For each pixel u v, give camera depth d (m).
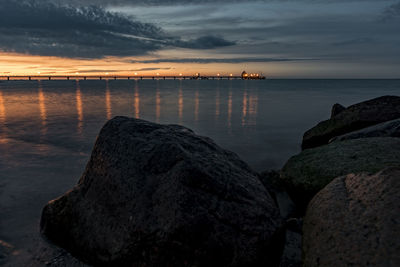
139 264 2.49
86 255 2.83
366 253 1.75
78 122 13.99
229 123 14.55
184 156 2.82
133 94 39.19
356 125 7.70
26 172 6.13
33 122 13.83
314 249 2.11
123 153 3.07
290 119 15.95
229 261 2.39
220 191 2.68
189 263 2.37
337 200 2.34
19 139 9.84
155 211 2.57
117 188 2.89
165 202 2.57
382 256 1.67
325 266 1.91
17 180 5.59
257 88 64.06
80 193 3.20
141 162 2.93
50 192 5.00
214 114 18.05
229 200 2.66
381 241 1.75
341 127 7.97
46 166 6.63
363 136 5.94
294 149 9.33
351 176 2.58
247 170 3.44
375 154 4.10
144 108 21.27
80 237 2.92
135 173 2.88
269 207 2.83
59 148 8.56
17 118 15.12
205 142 3.49
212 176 2.75
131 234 2.56
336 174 3.95
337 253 1.91
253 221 2.59
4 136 10.31
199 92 45.38
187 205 2.49
